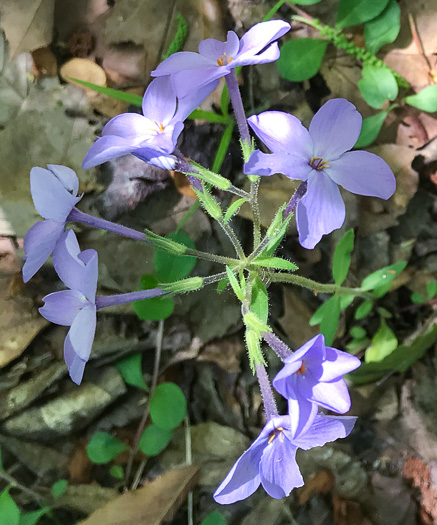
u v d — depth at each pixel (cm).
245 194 9
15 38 13
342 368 7
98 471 13
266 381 8
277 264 9
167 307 12
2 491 12
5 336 12
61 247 8
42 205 8
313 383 7
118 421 13
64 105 13
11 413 12
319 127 8
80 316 8
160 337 13
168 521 12
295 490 13
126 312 13
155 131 9
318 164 8
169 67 8
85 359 8
